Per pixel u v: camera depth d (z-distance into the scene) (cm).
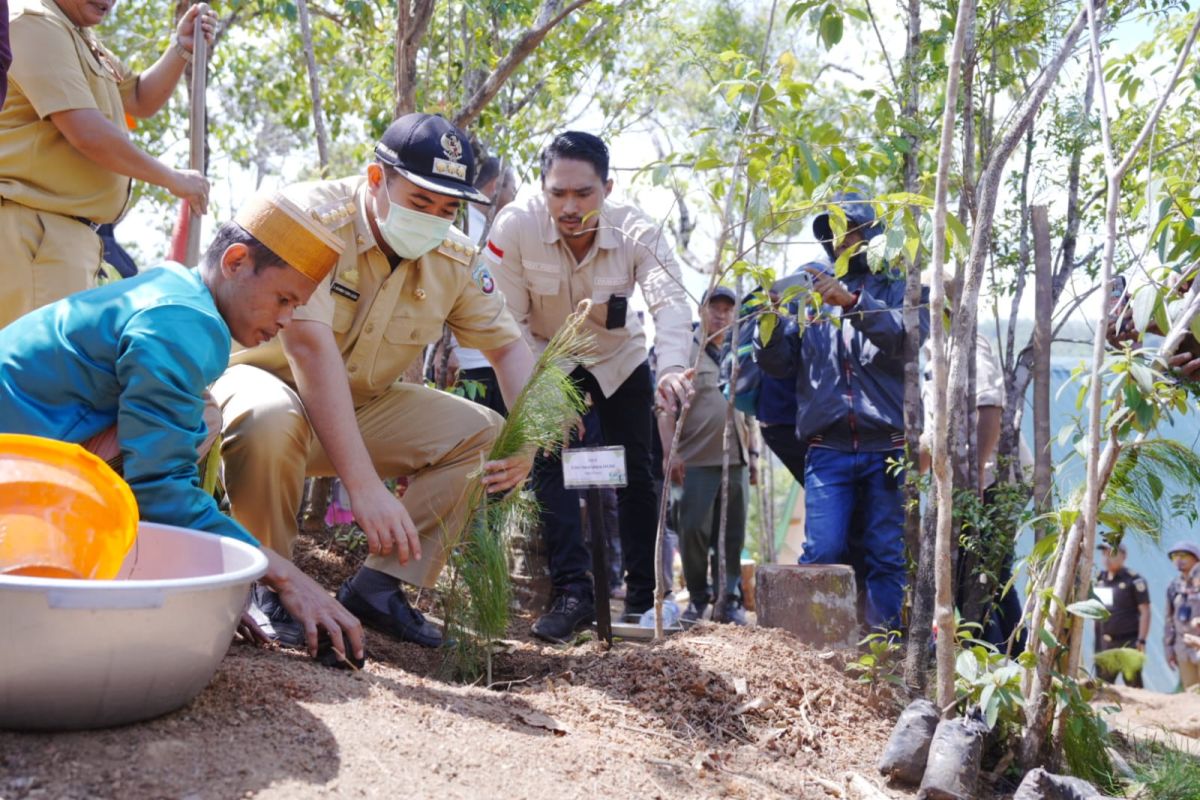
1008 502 387
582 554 405
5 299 320
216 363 244
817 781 287
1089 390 331
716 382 543
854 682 351
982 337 452
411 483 344
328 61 792
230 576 213
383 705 255
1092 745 327
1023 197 484
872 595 438
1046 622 322
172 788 194
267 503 309
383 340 333
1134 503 330
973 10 390
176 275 249
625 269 424
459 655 326
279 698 240
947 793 279
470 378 465
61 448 218
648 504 445
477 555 328
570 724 288
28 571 209
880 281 441
